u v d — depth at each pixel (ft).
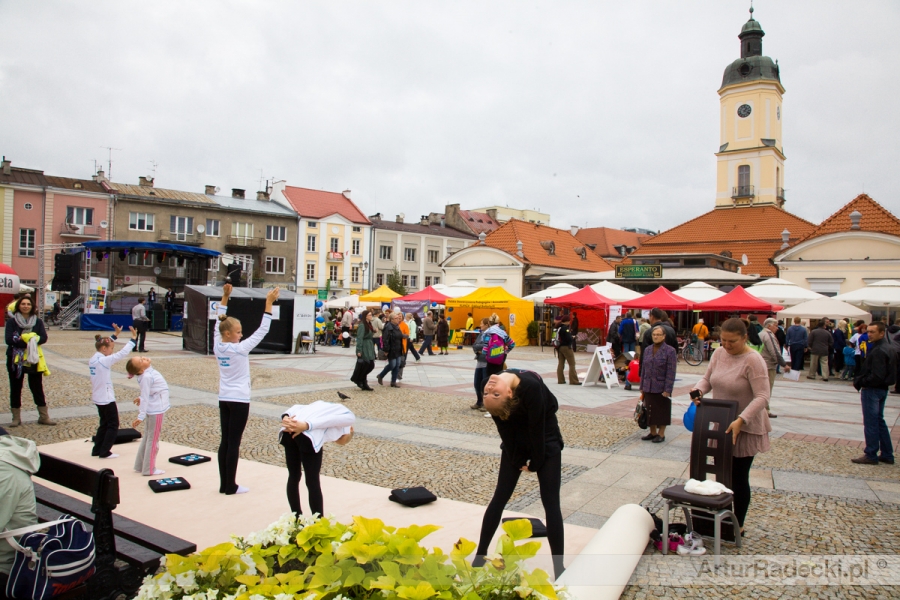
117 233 154.51
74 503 12.15
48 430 27.48
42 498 12.43
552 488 12.28
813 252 97.30
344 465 22.36
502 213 287.89
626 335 61.41
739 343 15.67
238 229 175.11
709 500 13.74
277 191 195.52
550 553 12.92
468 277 134.10
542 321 102.32
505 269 129.59
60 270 119.65
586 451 25.45
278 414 31.96
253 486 19.39
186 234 165.17
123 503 17.60
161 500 17.93
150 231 160.35
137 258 146.41
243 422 18.66
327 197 203.82
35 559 9.37
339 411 15.34
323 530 8.18
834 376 65.31
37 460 10.41
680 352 78.13
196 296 67.62
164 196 166.30
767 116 150.20
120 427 28.09
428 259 217.56
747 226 139.85
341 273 195.31
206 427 28.50
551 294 95.66
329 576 6.95
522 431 12.27
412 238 212.84
